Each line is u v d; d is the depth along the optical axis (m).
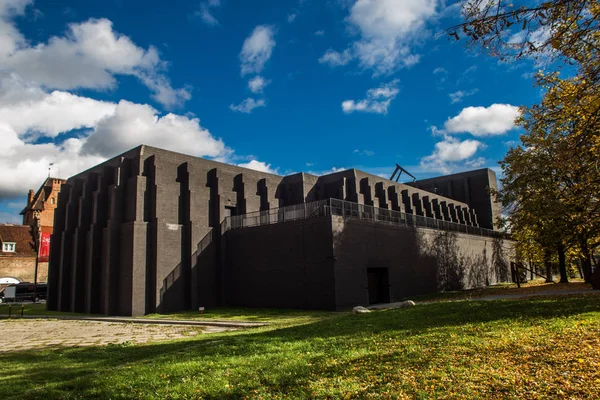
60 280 36.09
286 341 11.94
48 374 10.11
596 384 6.17
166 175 31.64
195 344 13.46
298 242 28.38
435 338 10.20
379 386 6.82
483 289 39.09
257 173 37.59
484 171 64.44
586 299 16.42
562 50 6.47
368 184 40.50
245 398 6.89
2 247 61.38
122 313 29.33
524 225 32.06
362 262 28.64
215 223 33.69
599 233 22.58
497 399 5.96
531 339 9.16
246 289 31.34
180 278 31.02
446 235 41.19
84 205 34.59
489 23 5.91
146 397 7.23
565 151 9.92
